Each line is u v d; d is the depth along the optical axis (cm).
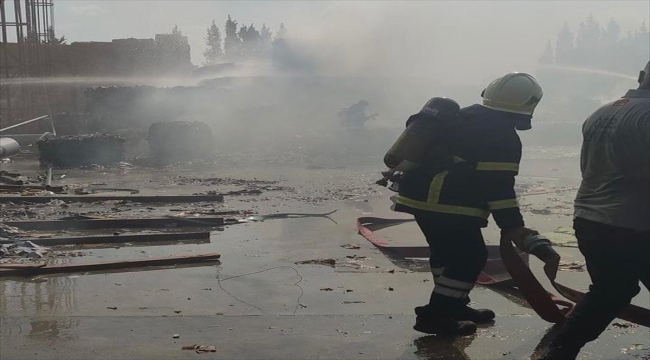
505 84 420
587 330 366
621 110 358
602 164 361
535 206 1093
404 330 469
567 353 372
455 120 429
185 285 590
